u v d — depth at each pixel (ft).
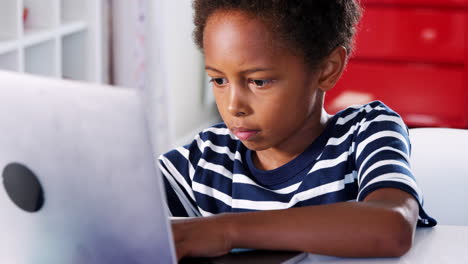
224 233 2.32
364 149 2.89
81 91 1.64
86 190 1.76
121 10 7.54
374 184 2.52
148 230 1.77
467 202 3.43
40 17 6.32
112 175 1.70
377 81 10.16
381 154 2.72
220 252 2.31
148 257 1.82
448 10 9.70
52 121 1.71
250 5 2.61
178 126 10.44
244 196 3.22
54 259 1.98
